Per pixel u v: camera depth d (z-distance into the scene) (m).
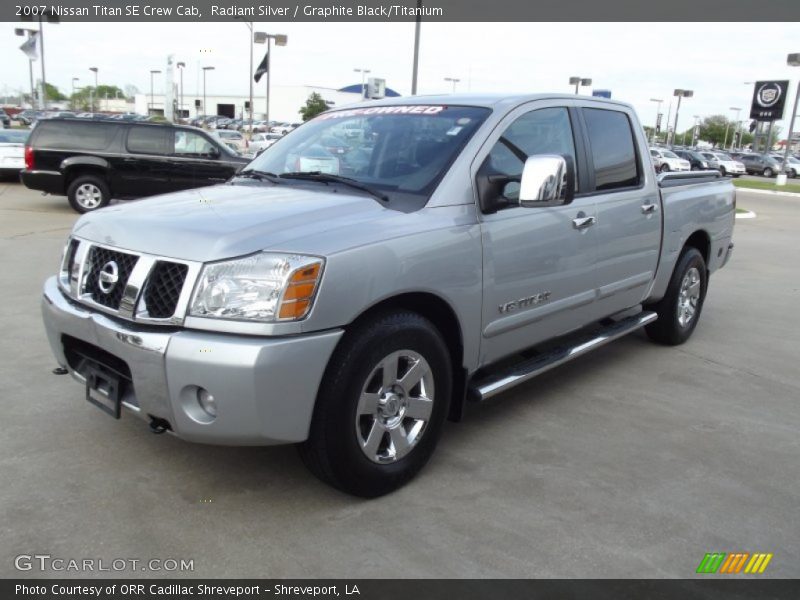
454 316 3.32
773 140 106.88
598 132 4.46
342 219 3.03
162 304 2.75
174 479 3.26
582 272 4.17
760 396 4.66
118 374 2.92
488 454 3.64
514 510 3.09
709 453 3.74
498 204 3.52
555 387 4.69
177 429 2.73
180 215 3.06
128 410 2.92
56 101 104.12
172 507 3.03
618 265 4.55
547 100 4.09
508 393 4.55
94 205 12.78
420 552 2.76
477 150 3.51
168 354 2.63
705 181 5.89
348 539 2.83
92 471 3.30
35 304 6.20
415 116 3.88
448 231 3.23
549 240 3.83
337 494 3.17
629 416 4.22
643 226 4.75
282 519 2.96
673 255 5.26
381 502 3.12
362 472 3.00
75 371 3.23
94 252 3.10
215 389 2.60
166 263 2.77
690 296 5.76
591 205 4.21
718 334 6.23
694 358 5.46
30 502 3.02
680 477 3.46
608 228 4.35
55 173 12.52
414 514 3.03
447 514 3.04
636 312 5.29
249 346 2.59
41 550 2.70
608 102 4.67
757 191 29.14
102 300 2.98
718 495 3.29
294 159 4.01
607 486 3.34
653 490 3.31
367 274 2.84
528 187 3.30
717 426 4.12
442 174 3.40
